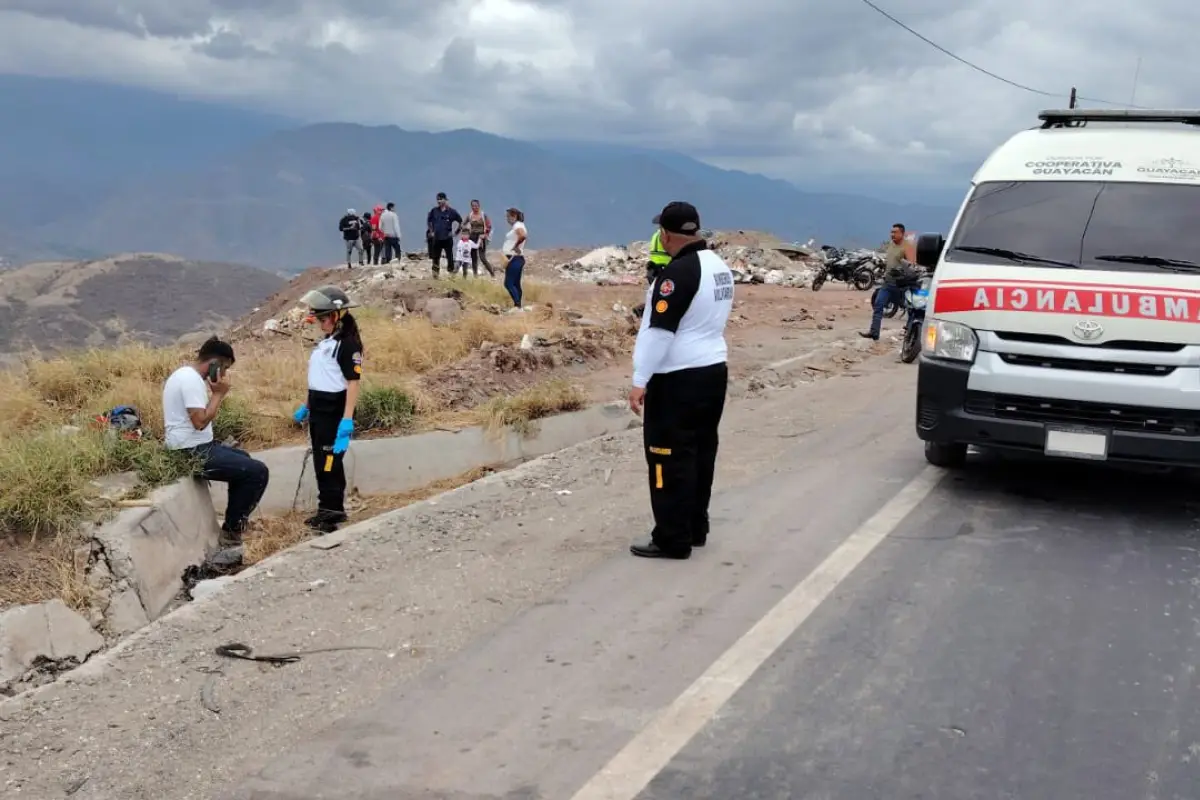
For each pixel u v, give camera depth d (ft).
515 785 11.84
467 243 76.64
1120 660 15.08
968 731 12.96
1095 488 24.86
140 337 36.14
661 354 18.75
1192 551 20.16
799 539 20.86
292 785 12.05
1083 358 21.17
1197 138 24.54
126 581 19.65
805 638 15.88
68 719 14.11
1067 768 12.07
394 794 11.75
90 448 22.99
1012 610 16.99
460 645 16.05
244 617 17.65
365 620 17.30
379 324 43.29
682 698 13.93
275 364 35.58
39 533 19.98
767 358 46.96
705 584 18.39
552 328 46.26
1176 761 12.23
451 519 23.04
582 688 14.34
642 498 24.50
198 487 24.11
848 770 12.05
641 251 112.57
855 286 93.76
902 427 32.37
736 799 11.45
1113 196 23.38
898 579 18.45
